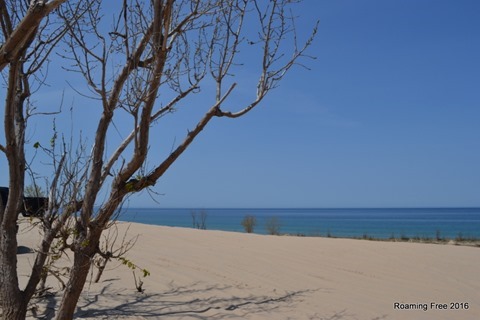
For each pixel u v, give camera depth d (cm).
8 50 354
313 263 1142
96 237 521
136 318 714
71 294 517
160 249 1276
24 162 569
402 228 5847
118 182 509
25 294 538
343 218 11481
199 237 1523
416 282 990
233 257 1191
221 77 574
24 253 1151
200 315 738
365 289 929
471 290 937
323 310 784
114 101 519
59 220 547
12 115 480
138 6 528
